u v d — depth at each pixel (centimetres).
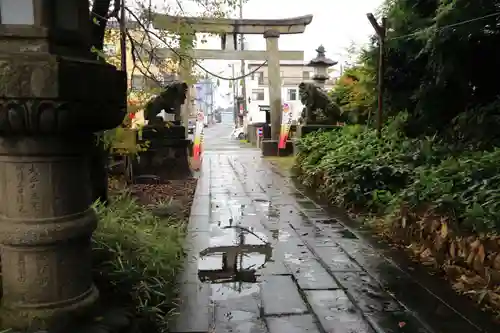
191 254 445
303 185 886
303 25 1468
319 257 445
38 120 195
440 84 632
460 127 620
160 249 381
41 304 216
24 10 202
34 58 191
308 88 1213
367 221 584
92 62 211
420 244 448
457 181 448
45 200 210
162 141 902
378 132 759
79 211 224
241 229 552
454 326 297
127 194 676
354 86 1057
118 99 229
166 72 682
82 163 227
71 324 217
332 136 988
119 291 281
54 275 217
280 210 664
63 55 207
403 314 316
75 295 225
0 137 203
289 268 412
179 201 697
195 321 299
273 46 1486
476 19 513
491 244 345
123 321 237
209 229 547
